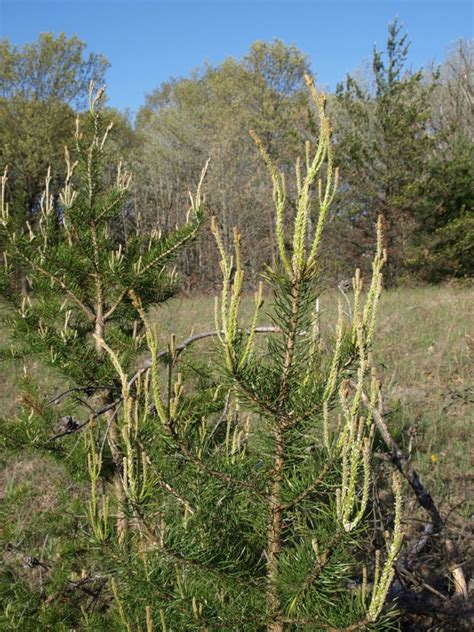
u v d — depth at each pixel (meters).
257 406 2.00
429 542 3.91
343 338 2.04
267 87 36.22
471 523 4.39
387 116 20.36
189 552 2.05
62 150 27.00
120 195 3.89
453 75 35.66
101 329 3.90
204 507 2.17
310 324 1.99
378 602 1.75
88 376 3.69
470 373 8.55
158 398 1.90
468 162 20.70
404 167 20.53
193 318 12.91
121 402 3.52
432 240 20.44
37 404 3.73
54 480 5.29
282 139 28.59
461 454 5.83
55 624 3.15
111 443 3.50
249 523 2.29
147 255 3.86
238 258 1.76
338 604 2.02
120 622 2.28
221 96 37.62
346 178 20.39
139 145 35.88
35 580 3.75
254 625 2.06
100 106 3.98
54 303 3.96
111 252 3.80
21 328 3.84
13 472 5.61
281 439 2.07
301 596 1.98
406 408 6.68
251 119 31.58
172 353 1.95
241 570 2.14
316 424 2.07
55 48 28.23
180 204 27.38
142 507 2.01
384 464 4.73
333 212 20.33
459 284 20.22
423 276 20.86
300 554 1.97
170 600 2.13
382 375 8.09
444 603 3.30
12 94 27.83
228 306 1.93
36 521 3.78
